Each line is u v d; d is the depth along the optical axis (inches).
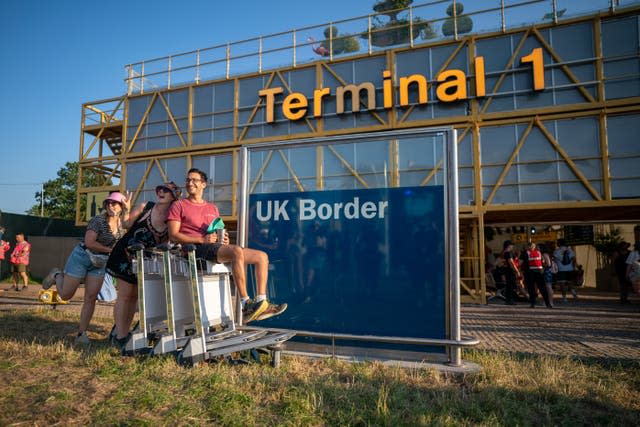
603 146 489.1
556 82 513.7
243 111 648.4
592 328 297.4
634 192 478.9
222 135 657.6
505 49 535.8
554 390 132.2
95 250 207.2
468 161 531.8
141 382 132.8
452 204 173.2
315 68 614.2
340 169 190.7
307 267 189.9
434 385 139.6
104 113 760.3
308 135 604.1
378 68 585.0
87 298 208.8
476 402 121.6
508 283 509.0
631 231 869.8
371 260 181.8
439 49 559.5
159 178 686.5
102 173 794.8
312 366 163.6
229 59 665.0
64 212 2197.3
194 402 116.0
